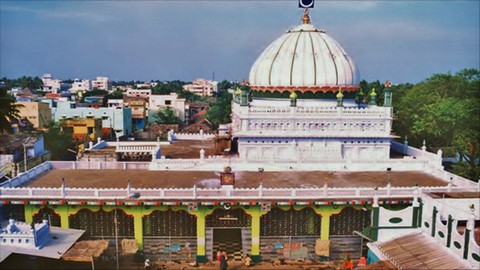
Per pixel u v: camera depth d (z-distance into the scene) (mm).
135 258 32094
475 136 47500
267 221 32375
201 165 39406
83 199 30797
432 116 55000
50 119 84438
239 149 40719
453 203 28984
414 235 29688
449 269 24469
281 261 32406
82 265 28094
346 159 39844
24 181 35344
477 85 55406
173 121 104500
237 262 31953
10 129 50750
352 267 30281
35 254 25688
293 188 32750
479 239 25938
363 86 80875
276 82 43062
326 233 32406
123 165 40688
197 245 32188
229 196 31578
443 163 53312
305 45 43562
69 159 65625
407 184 35250
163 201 30703
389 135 41156
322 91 42688
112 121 86562
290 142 40688
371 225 30953
